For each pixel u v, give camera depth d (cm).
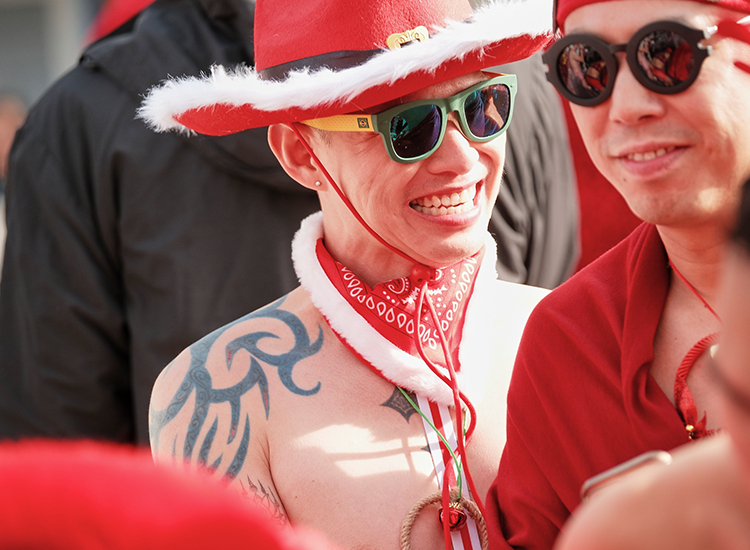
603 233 438
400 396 255
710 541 101
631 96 170
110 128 404
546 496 221
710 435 185
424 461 248
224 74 262
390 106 239
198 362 263
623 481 112
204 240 398
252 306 406
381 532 239
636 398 195
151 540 86
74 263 412
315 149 256
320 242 270
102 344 419
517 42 240
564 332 215
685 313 197
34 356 420
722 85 164
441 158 241
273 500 244
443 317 262
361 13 241
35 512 85
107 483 89
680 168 171
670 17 164
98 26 489
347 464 244
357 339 254
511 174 415
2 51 1619
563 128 439
